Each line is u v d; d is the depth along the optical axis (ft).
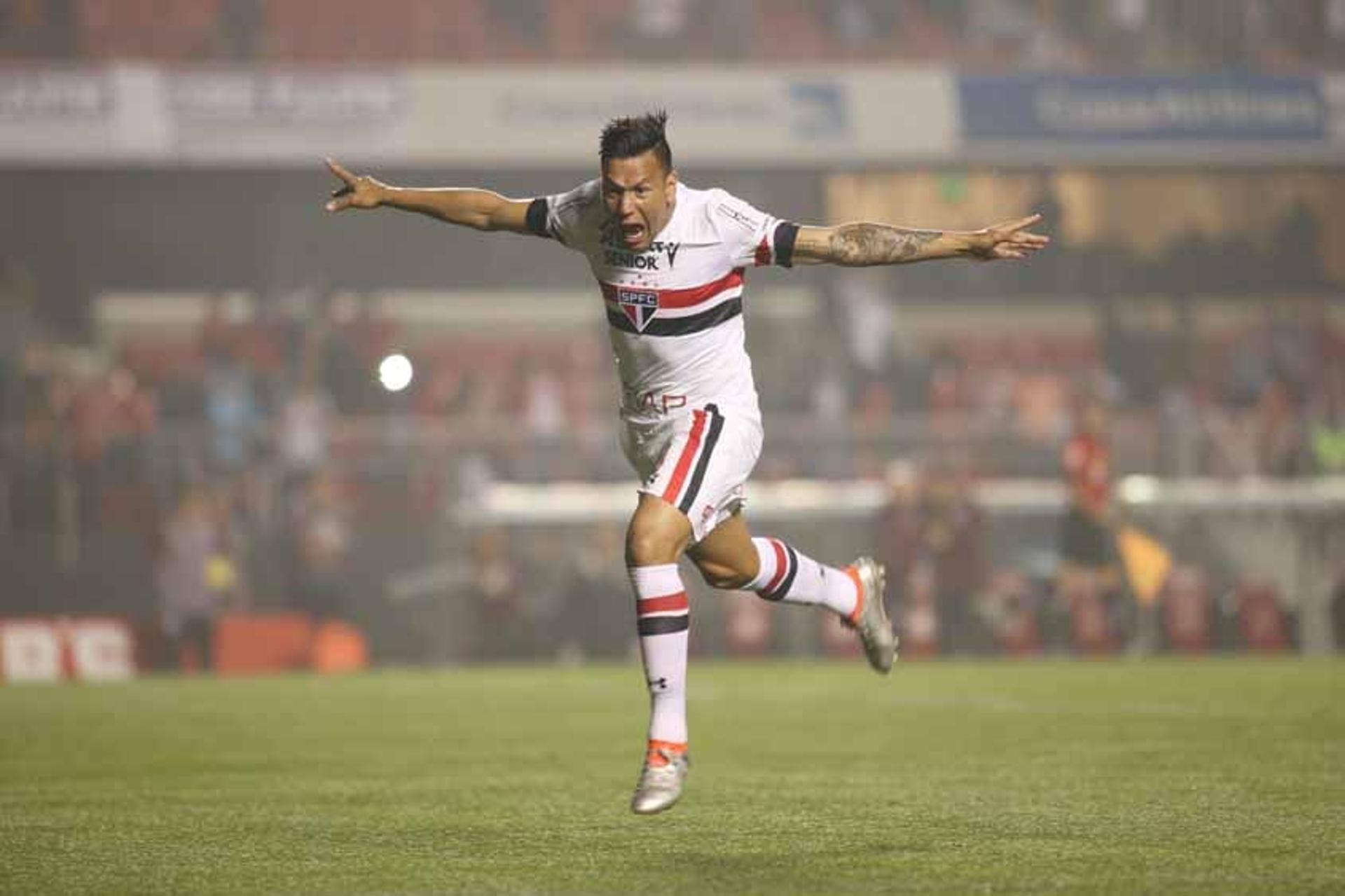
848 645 214.28
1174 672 159.12
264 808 70.64
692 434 62.28
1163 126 269.44
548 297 309.01
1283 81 271.69
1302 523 222.69
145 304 301.43
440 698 139.13
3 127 248.32
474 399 270.46
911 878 51.49
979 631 213.25
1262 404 278.26
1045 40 307.78
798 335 301.84
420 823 65.31
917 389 269.64
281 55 289.53
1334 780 75.25
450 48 292.81
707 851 57.31
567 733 105.60
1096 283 309.83
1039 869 52.95
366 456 229.04
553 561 217.97
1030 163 267.59
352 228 303.89
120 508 223.92
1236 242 308.19
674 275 61.41
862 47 304.71
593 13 297.33
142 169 278.26
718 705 124.67
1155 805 67.56
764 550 68.23
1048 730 101.04
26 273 294.25
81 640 198.49
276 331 275.59
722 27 294.46
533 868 54.34
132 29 283.79
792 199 305.73
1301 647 220.02
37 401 250.16
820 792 73.15
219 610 212.64
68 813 69.46
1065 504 214.28
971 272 309.01
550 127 258.57
